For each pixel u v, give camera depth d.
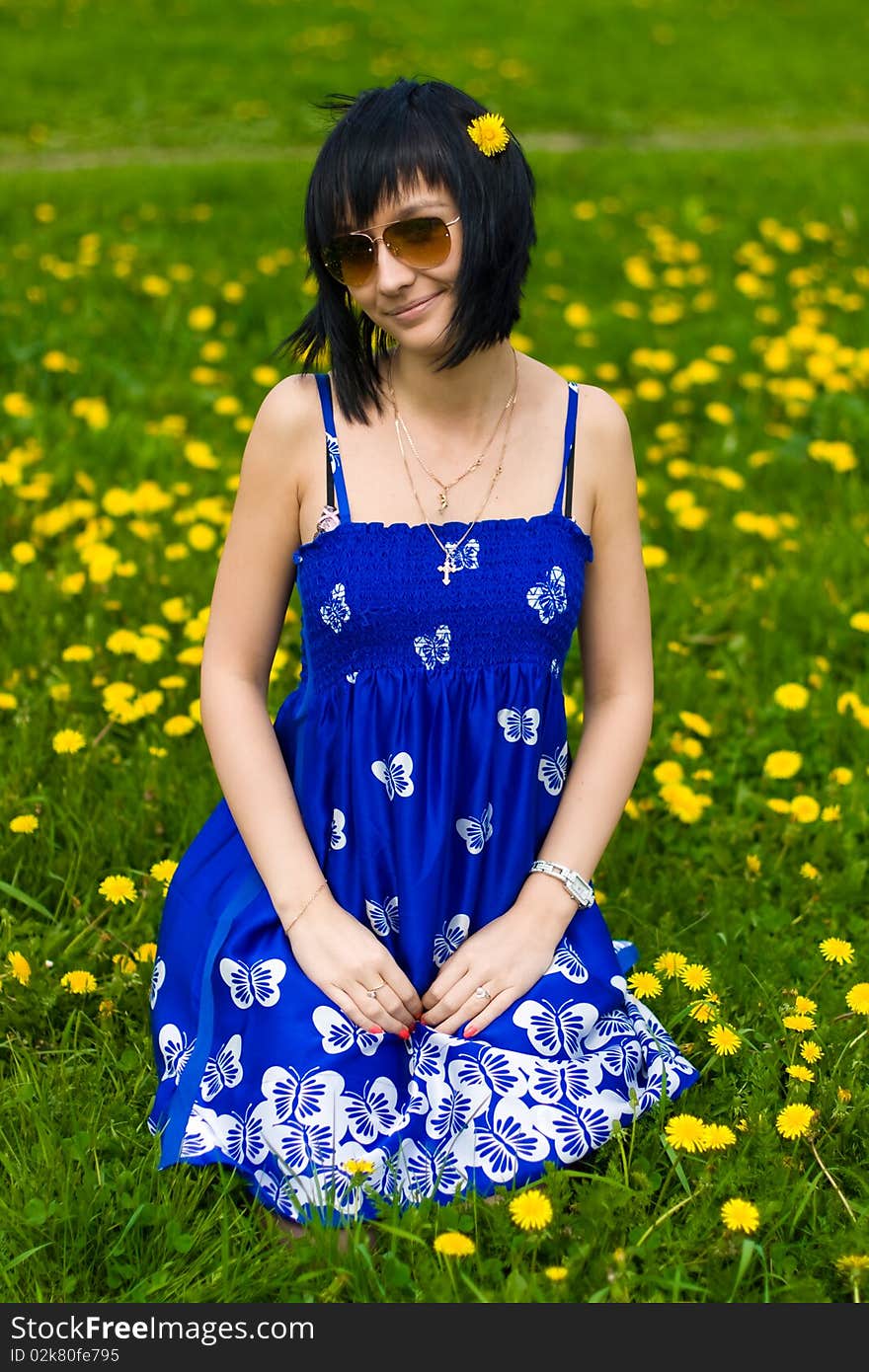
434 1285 1.93
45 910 2.68
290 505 2.18
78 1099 2.28
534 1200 1.92
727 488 4.73
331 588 2.11
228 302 6.36
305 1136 2.07
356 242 1.99
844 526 4.51
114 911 2.75
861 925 2.80
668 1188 2.14
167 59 13.15
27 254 6.81
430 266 1.98
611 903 2.81
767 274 7.14
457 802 2.16
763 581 4.08
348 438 2.15
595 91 12.87
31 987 2.49
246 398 5.50
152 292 6.30
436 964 2.20
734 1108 2.26
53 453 4.71
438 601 2.09
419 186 1.96
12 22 14.26
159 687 3.45
